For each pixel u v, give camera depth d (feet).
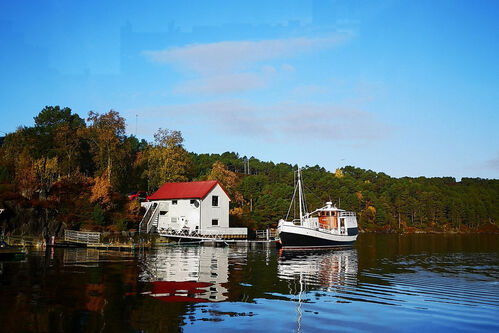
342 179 589.73
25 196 202.18
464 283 94.32
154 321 56.75
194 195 223.51
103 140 259.60
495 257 159.63
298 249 187.01
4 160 232.32
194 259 131.54
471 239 324.60
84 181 234.38
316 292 80.94
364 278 100.01
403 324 59.57
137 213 236.84
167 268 106.73
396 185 586.45
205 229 211.61
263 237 241.55
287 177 567.59
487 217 551.18
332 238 196.13
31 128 290.56
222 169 325.21
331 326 57.67
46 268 101.50
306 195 463.01
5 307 61.36
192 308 64.28
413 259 149.28
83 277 88.48
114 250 155.43
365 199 540.93
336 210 208.23
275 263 128.16
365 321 60.59
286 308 66.80
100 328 52.95
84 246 164.25
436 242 274.16
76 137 268.62
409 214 535.60
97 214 211.61
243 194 389.60
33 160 224.53
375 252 180.75
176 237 208.64
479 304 72.49
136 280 86.48
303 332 54.60
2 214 182.50
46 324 53.88
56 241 170.40
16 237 174.81
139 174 308.40
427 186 638.94
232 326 55.88
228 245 200.44
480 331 57.06
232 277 95.86
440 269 119.24
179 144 297.74
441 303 72.90
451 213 530.27
